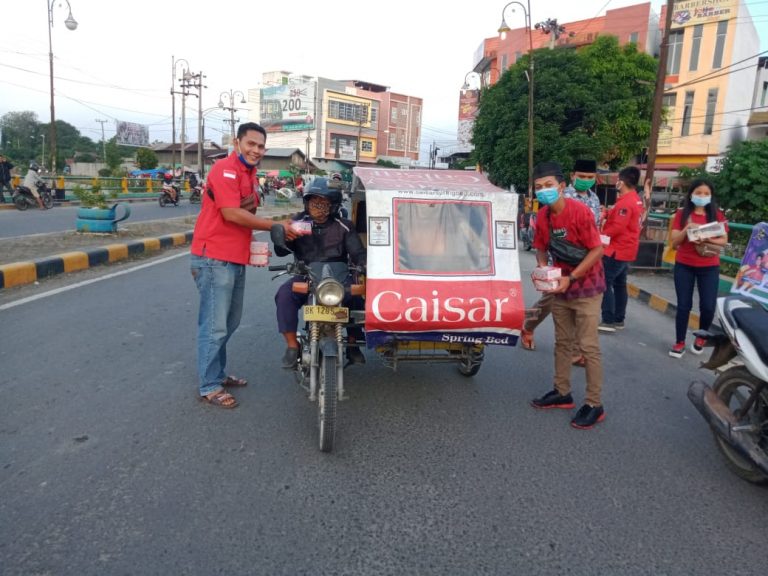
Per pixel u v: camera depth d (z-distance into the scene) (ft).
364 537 9.27
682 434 13.93
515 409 15.05
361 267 14.02
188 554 8.63
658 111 48.26
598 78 88.38
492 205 13.93
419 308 12.55
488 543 9.27
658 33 111.65
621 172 23.12
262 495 10.33
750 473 11.50
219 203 13.26
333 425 11.62
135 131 258.98
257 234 58.34
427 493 10.69
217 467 11.23
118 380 15.37
